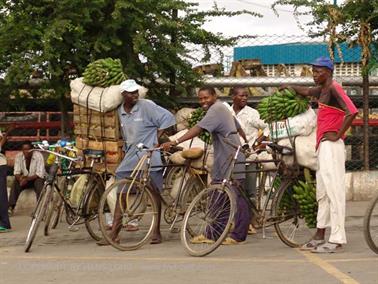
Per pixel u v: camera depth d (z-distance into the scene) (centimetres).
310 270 680
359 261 724
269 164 828
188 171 888
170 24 1133
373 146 1262
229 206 779
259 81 1254
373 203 748
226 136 824
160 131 880
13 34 1090
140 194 845
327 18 1169
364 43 1156
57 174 868
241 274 668
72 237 941
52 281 659
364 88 1207
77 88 918
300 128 816
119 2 1077
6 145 1242
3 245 895
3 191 995
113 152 901
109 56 1134
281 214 823
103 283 645
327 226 799
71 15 1080
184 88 1198
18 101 1213
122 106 890
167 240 902
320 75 777
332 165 773
